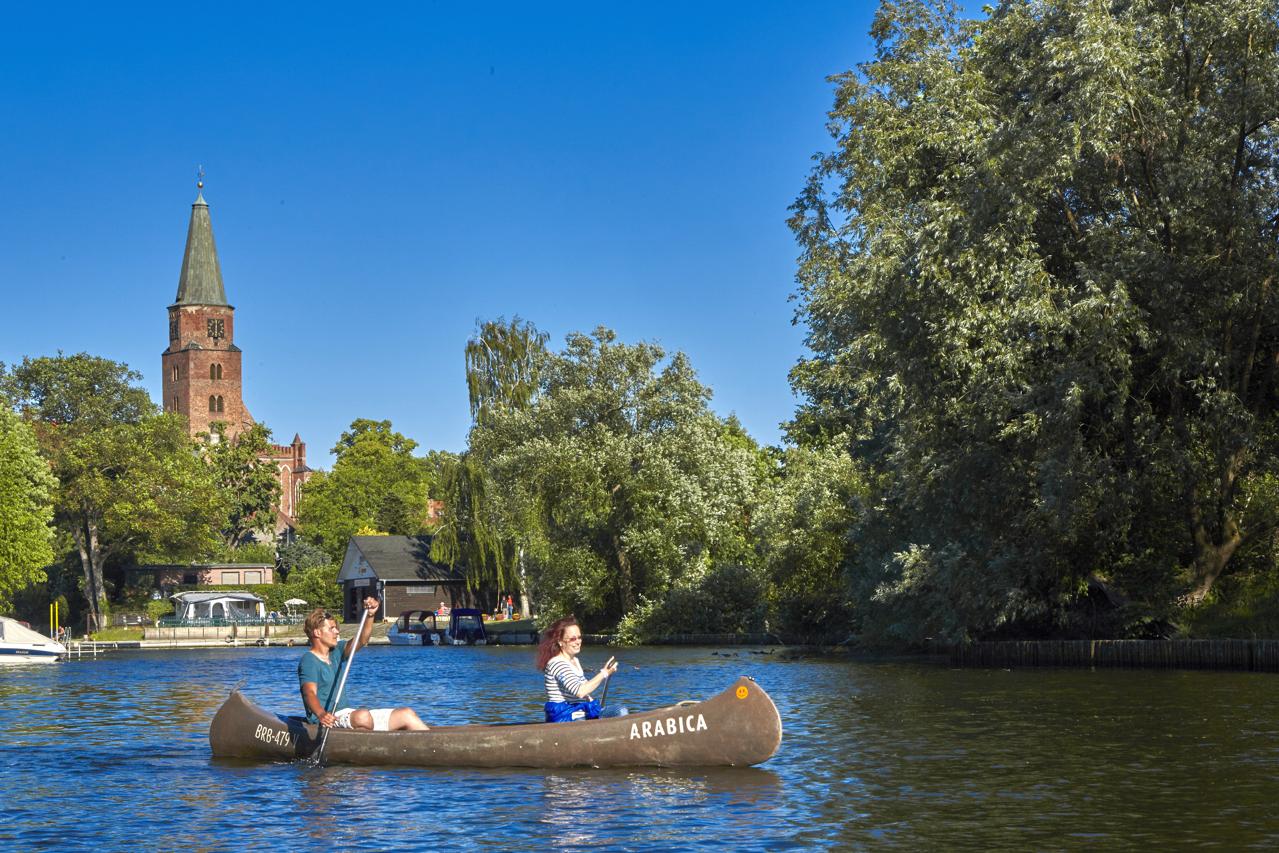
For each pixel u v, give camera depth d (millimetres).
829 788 12383
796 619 47094
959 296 27266
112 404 89312
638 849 9992
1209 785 12117
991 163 27203
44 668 43062
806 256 42531
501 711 22047
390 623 82938
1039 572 30422
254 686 31359
